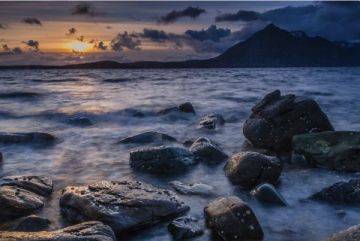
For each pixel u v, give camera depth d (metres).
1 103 35.16
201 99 37.81
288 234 8.36
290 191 11.09
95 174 13.25
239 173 11.59
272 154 15.23
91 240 6.74
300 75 108.62
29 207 9.41
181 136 19.81
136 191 9.57
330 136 14.05
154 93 45.19
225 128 21.67
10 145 17.28
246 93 44.09
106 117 26.48
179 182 11.75
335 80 74.81
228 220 8.09
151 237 8.23
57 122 25.02
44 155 16.02
